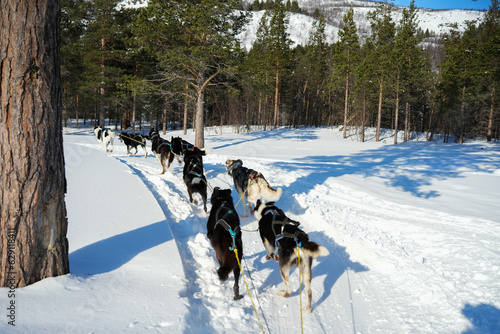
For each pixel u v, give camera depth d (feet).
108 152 62.64
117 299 13.71
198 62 79.10
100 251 18.26
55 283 13.37
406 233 26.71
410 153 90.94
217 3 73.97
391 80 132.36
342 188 42.11
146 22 77.51
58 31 13.37
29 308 11.76
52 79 13.04
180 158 51.21
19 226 12.69
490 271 19.02
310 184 42.19
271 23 161.68
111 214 24.04
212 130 148.56
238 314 14.90
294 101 225.15
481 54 137.18
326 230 27.30
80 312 12.34
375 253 22.38
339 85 155.12
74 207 24.23
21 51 12.13
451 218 30.73
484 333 13.89
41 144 12.81
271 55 162.09
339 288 18.56
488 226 28.12
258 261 21.33
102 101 114.93
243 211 30.76
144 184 32.78
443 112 161.58
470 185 47.44
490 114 149.07
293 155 81.76
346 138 144.46
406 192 42.01
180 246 21.13
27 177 12.62
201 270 18.66
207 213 28.86
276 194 26.04
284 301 16.89
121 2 113.50
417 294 17.71
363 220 29.58
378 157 80.59
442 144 122.93
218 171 47.14
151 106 132.87
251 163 56.18
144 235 21.27
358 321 15.58
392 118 194.80
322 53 204.54
